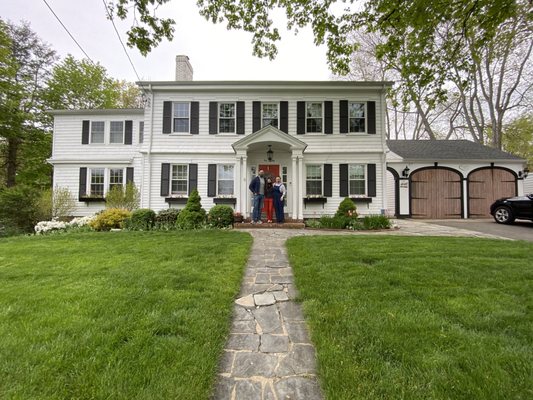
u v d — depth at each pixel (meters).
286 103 11.55
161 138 11.45
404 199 13.66
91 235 6.89
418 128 21.34
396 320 2.32
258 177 9.41
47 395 1.48
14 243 5.88
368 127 11.36
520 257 4.43
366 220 8.79
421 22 4.89
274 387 1.70
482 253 4.66
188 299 2.82
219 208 8.92
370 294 2.92
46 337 2.03
